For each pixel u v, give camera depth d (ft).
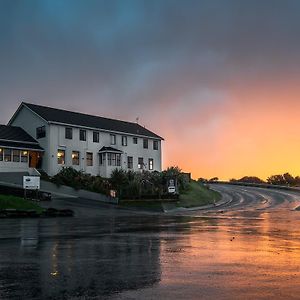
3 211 89.04
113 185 157.99
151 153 207.82
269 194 213.66
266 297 19.86
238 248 37.73
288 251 35.70
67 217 92.79
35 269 27.30
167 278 24.27
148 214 110.52
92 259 31.48
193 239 45.57
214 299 19.49
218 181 301.84
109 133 188.75
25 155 163.12
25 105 175.63
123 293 20.67
